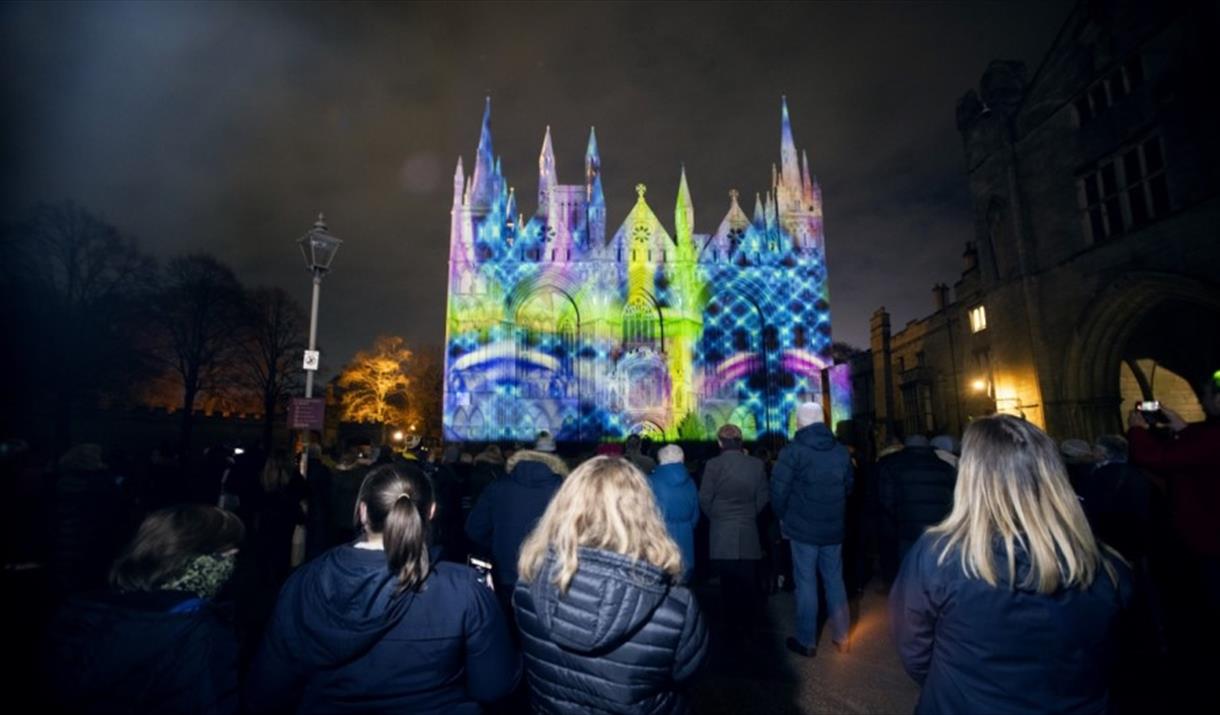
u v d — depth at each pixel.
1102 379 16.97
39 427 33.66
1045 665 2.19
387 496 2.61
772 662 6.54
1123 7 16.06
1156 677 5.89
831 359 48.53
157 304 39.69
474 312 48.16
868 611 8.46
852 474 6.75
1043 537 2.24
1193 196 14.22
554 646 2.39
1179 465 5.70
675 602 2.46
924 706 2.44
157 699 2.27
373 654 2.44
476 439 46.12
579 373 47.34
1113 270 16.36
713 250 50.25
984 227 21.41
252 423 45.16
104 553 7.60
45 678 2.28
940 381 28.34
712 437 46.66
